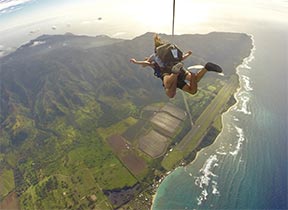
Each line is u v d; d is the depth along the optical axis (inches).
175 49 308.3
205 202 2065.7
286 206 1909.4
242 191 2086.6
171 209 2092.8
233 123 2977.4
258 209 1915.6
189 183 2303.2
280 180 2126.0
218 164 2425.0
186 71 289.7
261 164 2303.2
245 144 2596.0
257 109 3120.1
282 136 2605.8
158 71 323.3
